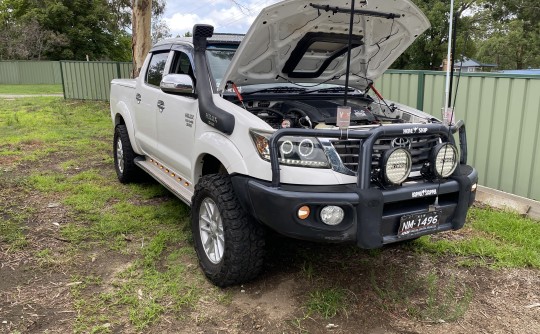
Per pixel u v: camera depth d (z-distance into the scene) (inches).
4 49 1664.6
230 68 144.4
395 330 118.4
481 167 227.9
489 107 220.4
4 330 115.0
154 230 179.0
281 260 155.0
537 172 203.0
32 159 288.8
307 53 154.0
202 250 145.2
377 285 140.3
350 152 124.3
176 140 172.4
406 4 137.3
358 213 115.5
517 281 145.8
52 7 1673.2
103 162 289.4
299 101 154.8
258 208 120.6
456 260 159.0
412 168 129.3
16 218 187.8
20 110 552.1
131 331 116.2
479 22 1243.2
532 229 182.5
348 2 130.3
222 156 133.6
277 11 126.5
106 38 1861.5
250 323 120.5
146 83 208.4
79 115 511.2
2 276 142.0
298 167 119.3
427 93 250.2
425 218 125.4
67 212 196.7
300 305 128.7
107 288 136.2
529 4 1240.8
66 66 639.8
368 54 162.2
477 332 118.6
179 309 125.7
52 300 129.4
